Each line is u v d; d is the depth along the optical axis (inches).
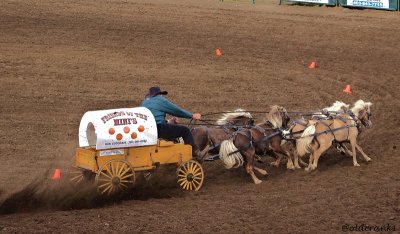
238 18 1328.7
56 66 994.7
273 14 1378.0
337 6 1467.8
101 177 568.7
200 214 538.6
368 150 743.7
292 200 576.1
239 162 642.2
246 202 573.0
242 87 967.0
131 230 499.5
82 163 590.2
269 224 515.2
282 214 538.3
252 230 502.6
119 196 585.6
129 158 583.8
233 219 526.3
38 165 679.1
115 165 571.5
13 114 821.9
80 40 1117.1
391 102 930.7
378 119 862.5
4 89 896.9
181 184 610.2
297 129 693.9
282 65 1082.1
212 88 954.7
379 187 608.1
